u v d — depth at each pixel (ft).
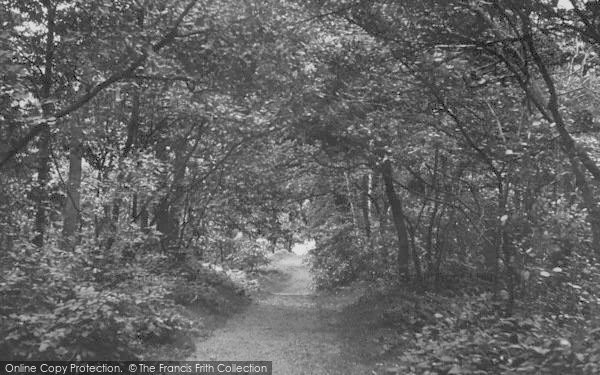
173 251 61.52
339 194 81.35
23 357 22.31
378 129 40.86
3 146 31.07
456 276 58.34
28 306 24.41
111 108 44.09
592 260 27.86
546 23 28.12
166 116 55.83
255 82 42.27
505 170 29.14
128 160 43.80
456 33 29.71
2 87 25.64
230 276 73.51
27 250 27.89
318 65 39.73
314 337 41.39
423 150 41.34
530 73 30.07
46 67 37.40
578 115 34.81
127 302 28.27
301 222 92.94
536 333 22.30
